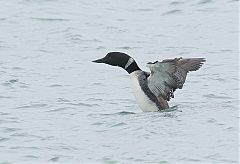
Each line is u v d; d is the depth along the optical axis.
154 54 22.69
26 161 13.45
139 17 27.20
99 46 23.61
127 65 16.84
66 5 28.75
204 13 27.38
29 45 23.72
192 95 18.09
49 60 21.97
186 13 27.48
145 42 24.06
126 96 18.28
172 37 24.56
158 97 16.39
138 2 29.17
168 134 14.60
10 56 22.39
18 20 26.80
